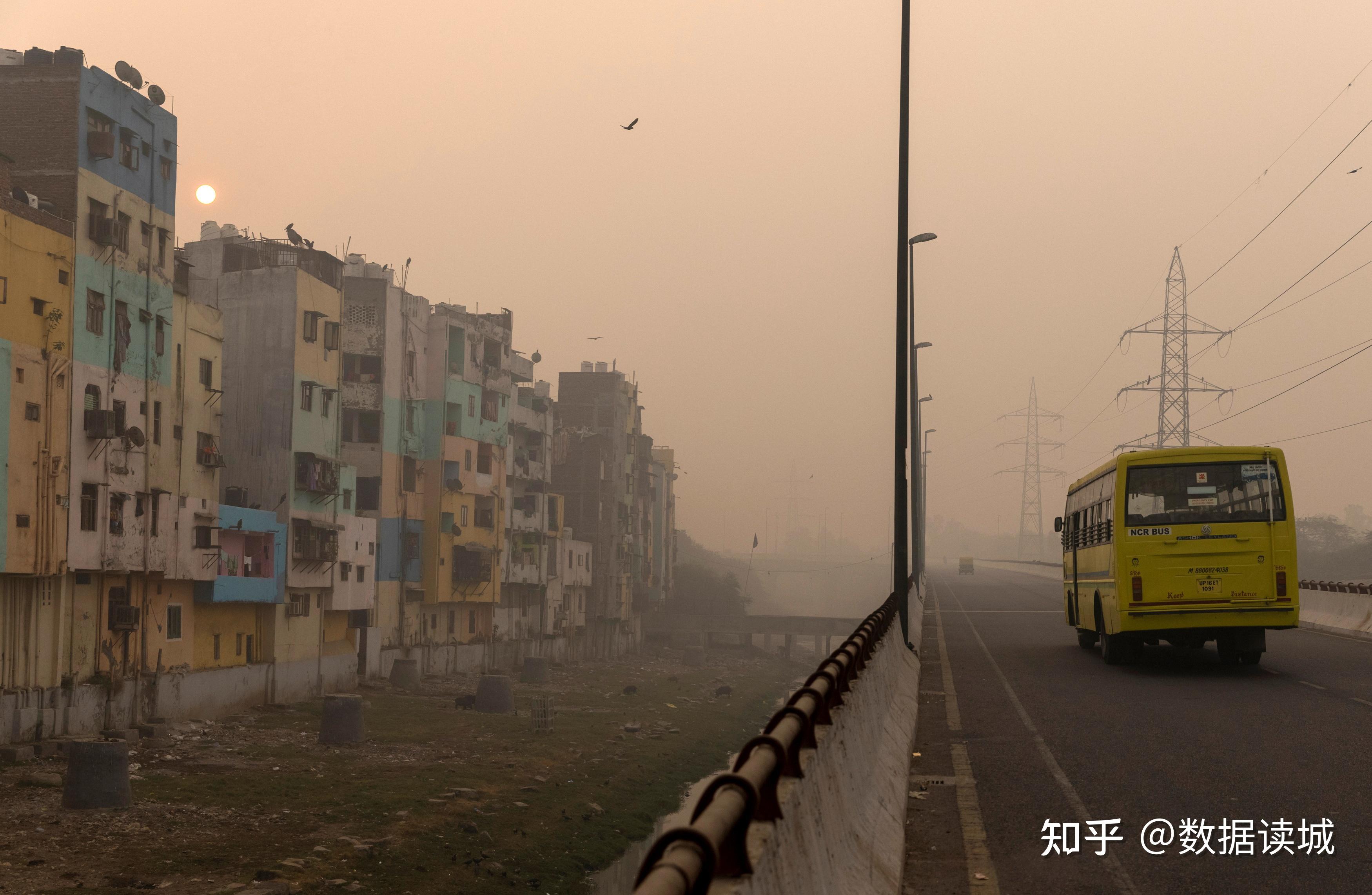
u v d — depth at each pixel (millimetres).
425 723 54062
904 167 23516
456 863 32281
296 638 55688
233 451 55875
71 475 38094
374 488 66375
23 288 36156
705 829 3271
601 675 88688
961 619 38219
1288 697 17047
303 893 27188
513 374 84875
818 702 6328
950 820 9602
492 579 77625
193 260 59125
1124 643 22000
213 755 40594
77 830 29500
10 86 39406
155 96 44781
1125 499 20547
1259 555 20109
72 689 38156
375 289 66875
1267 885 7625
